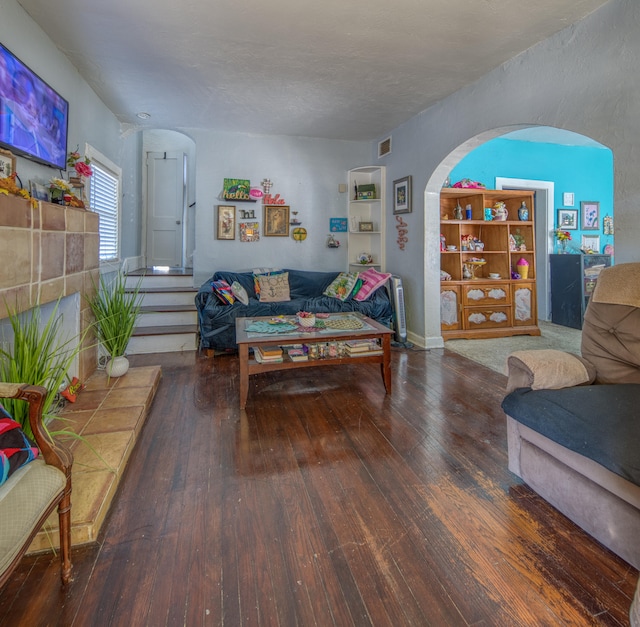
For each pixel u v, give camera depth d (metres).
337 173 5.29
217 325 3.86
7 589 1.26
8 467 1.10
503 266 5.02
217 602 1.23
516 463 1.86
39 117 2.40
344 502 1.72
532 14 2.34
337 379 3.35
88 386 2.82
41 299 2.13
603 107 2.28
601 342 1.96
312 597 1.25
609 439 1.38
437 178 4.05
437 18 2.39
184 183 6.21
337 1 2.24
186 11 2.34
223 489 1.80
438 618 1.18
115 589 1.27
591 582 1.31
